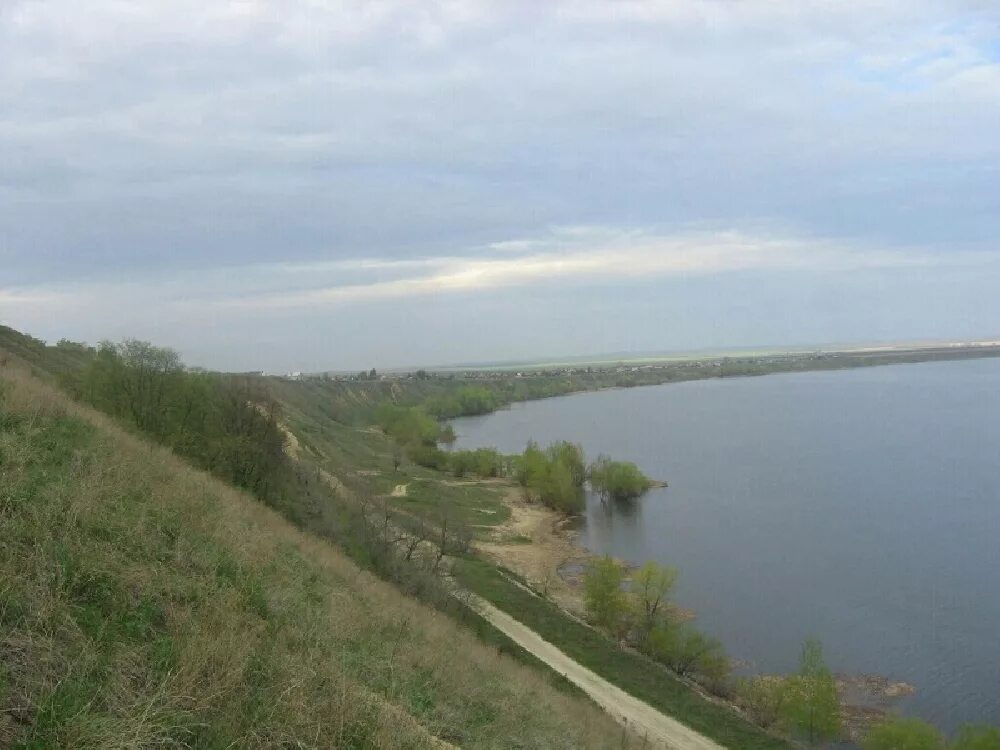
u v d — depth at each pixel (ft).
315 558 53.11
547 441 359.05
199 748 19.29
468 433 404.98
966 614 127.75
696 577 151.12
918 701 100.17
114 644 21.99
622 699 84.69
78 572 24.23
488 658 56.95
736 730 83.15
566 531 193.77
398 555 102.01
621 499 227.40
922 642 117.50
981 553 159.33
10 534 24.93
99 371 83.82
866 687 104.27
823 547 168.45
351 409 420.36
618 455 303.27
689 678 105.40
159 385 85.35
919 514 192.65
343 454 248.11
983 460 261.24
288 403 305.12
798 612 130.93
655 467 276.41
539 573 157.28
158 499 36.63
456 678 37.99
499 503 223.51
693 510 210.38
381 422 346.74
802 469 260.42
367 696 26.45
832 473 250.57
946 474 240.53
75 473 33.94
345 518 101.50
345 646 32.78
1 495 27.27
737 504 214.48
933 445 295.89
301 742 20.97
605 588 121.70
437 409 477.36
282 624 30.04
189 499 40.01
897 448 292.20
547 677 82.02
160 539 31.55
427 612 66.28
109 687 19.93
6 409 39.50
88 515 28.81
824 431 348.18
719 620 128.06
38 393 47.60
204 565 31.17
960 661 110.93
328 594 40.50
